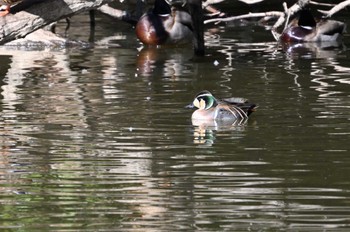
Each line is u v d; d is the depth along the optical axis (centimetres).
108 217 1067
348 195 1136
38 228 1031
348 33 2686
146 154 1340
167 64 2164
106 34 2723
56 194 1152
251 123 1534
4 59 2247
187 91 1808
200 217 1062
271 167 1263
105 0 1803
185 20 2548
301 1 2622
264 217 1059
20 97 1758
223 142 1408
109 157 1325
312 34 2527
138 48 2473
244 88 1830
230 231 1018
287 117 1565
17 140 1424
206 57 2264
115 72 2050
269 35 2642
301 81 1895
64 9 1775
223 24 2870
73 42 2525
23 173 1246
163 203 1115
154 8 2567
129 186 1184
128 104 1688
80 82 1917
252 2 2755
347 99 1698
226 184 1188
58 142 1412
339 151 1339
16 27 1761
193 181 1203
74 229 1027
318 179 1205
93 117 1582
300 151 1343
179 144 1398
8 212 1086
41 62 2198
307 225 1031
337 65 2109
